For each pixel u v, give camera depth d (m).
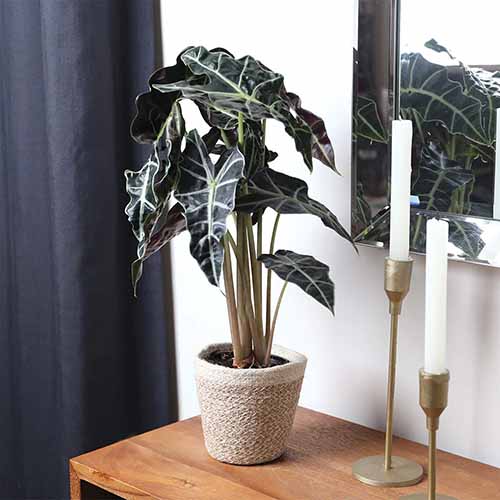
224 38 1.71
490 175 1.36
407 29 1.41
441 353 1.25
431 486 1.27
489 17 1.33
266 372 1.39
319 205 1.41
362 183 1.50
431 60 1.40
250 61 1.34
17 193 1.88
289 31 1.60
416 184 1.45
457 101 1.38
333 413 1.65
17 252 1.89
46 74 1.79
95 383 1.89
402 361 1.53
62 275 1.84
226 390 1.40
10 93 1.85
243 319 1.45
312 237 1.63
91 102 1.79
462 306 1.45
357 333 1.59
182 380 1.93
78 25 1.76
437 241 1.24
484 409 1.45
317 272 1.38
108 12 1.80
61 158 1.80
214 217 1.29
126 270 1.92
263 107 1.30
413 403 1.53
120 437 1.96
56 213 1.82
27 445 1.96
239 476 1.41
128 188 1.39
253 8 1.65
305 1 1.56
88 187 1.82
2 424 1.93
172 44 1.81
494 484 1.39
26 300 1.91
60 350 1.88
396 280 1.35
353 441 1.53
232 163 1.32
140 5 1.82
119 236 1.89
